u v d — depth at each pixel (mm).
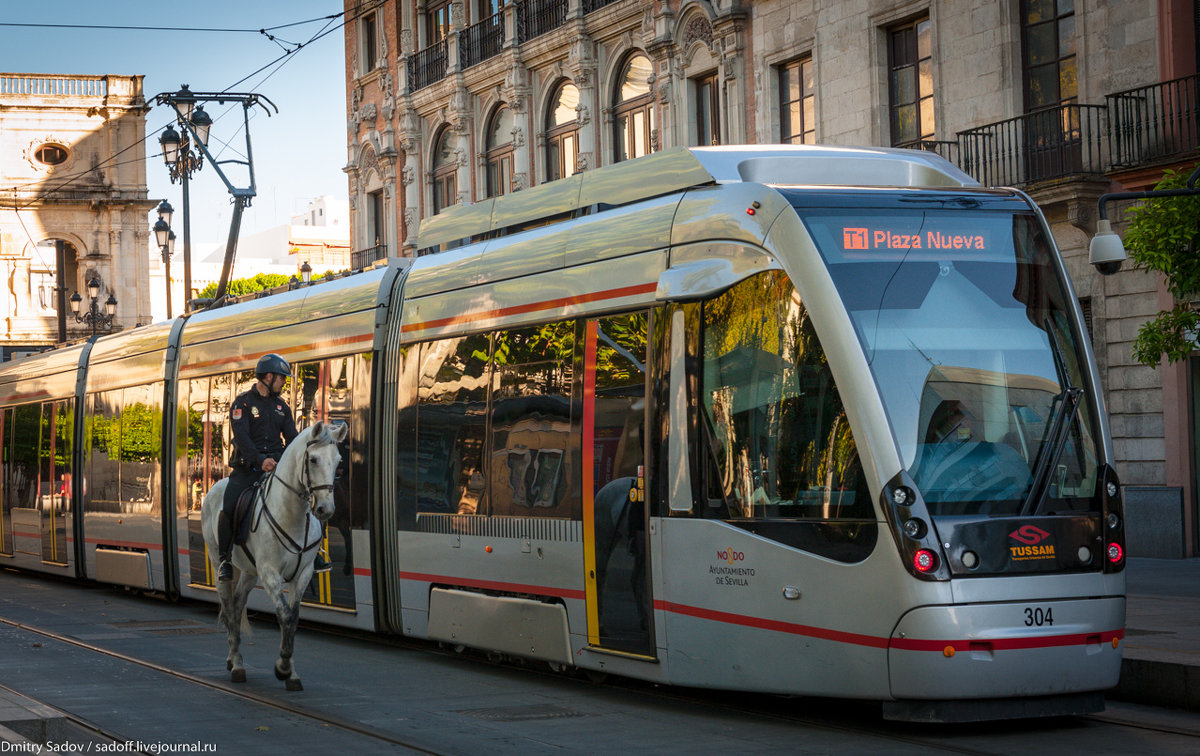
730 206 9758
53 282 63156
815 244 9211
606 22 30734
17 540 23859
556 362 11125
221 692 10961
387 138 38969
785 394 9211
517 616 11328
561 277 11188
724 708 9961
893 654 8555
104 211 63594
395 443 13281
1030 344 9367
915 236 9398
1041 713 8820
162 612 17703
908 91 23984
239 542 11484
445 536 12383
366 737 9062
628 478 10242
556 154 33062
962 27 22656
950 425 8898
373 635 14945
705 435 9672
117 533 19641
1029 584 8727
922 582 8500
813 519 8961
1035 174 21438
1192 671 9781
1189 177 11938
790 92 26578
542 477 11164
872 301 9086
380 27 39438
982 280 9414
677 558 9766
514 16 33562
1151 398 20000
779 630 9102
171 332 18453
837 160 10242
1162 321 12023
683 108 28891
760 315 9406
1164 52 19516
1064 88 21266
